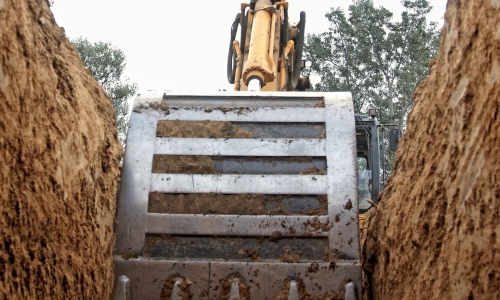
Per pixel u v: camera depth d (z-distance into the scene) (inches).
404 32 1075.3
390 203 148.9
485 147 91.2
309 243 139.8
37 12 108.1
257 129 158.9
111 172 139.1
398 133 318.0
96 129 131.4
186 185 146.9
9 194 88.8
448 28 122.6
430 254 110.3
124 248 138.6
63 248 106.3
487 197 88.0
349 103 163.5
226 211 143.3
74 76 128.1
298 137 156.8
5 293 86.7
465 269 93.5
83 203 117.3
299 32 299.6
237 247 139.5
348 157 150.9
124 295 132.8
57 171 104.9
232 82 288.0
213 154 152.8
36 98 99.6
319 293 133.3
